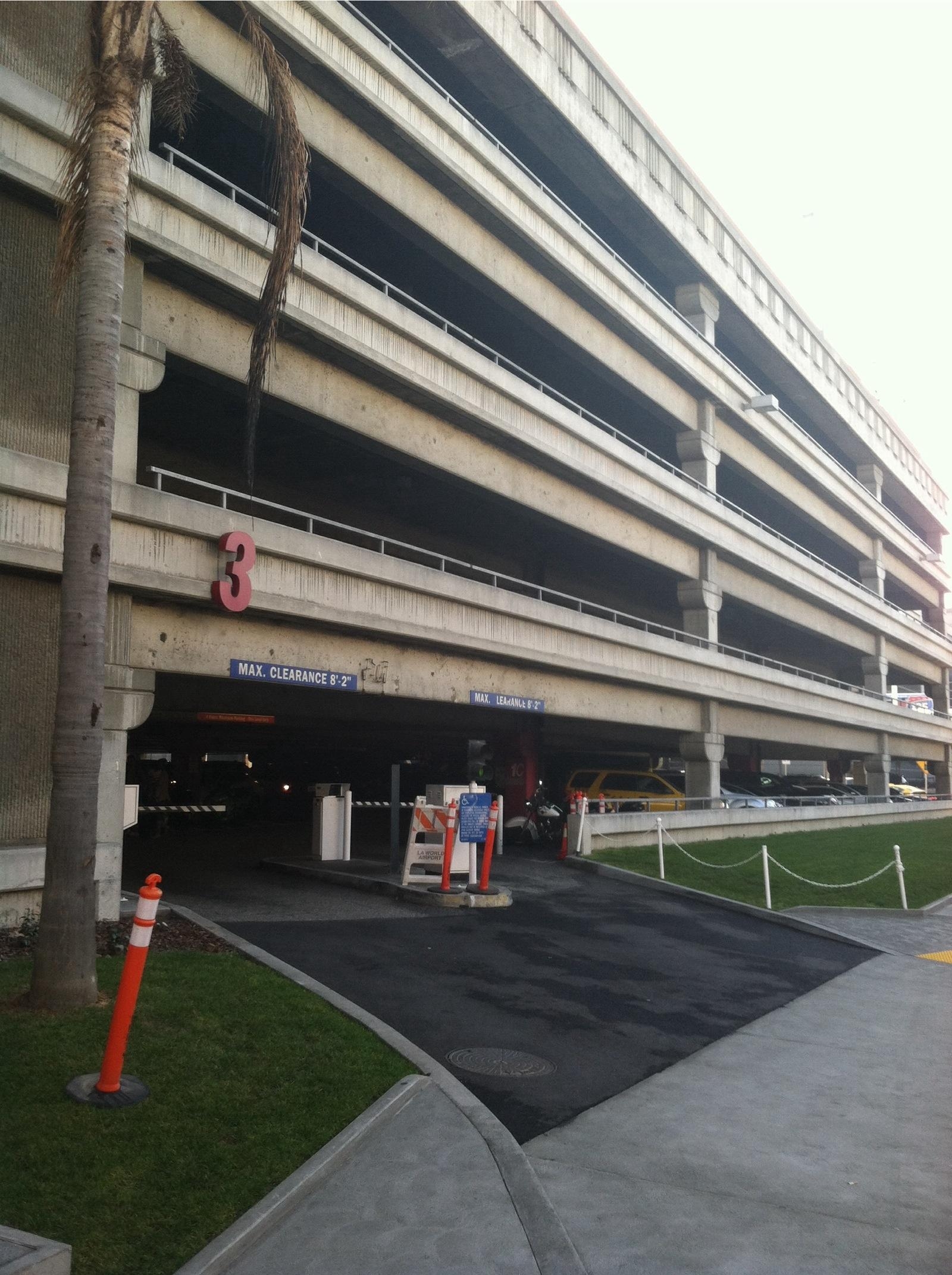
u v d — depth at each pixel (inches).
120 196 332.5
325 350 658.8
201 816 1067.9
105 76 331.0
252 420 389.7
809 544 1867.6
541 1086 302.0
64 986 298.2
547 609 876.6
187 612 567.2
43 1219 190.7
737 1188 237.0
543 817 970.7
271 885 629.0
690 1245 206.8
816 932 608.4
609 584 1400.1
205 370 591.2
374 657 719.1
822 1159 258.2
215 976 354.9
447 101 796.6
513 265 892.6
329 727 1163.3
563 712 956.6
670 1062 338.0
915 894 765.9
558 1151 253.8
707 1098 302.5
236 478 863.7
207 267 552.7
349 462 882.1
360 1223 207.0
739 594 1338.6
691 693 1160.2
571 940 518.6
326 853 712.4
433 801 652.7
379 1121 253.6
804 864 862.5
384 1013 361.7
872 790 1873.8
